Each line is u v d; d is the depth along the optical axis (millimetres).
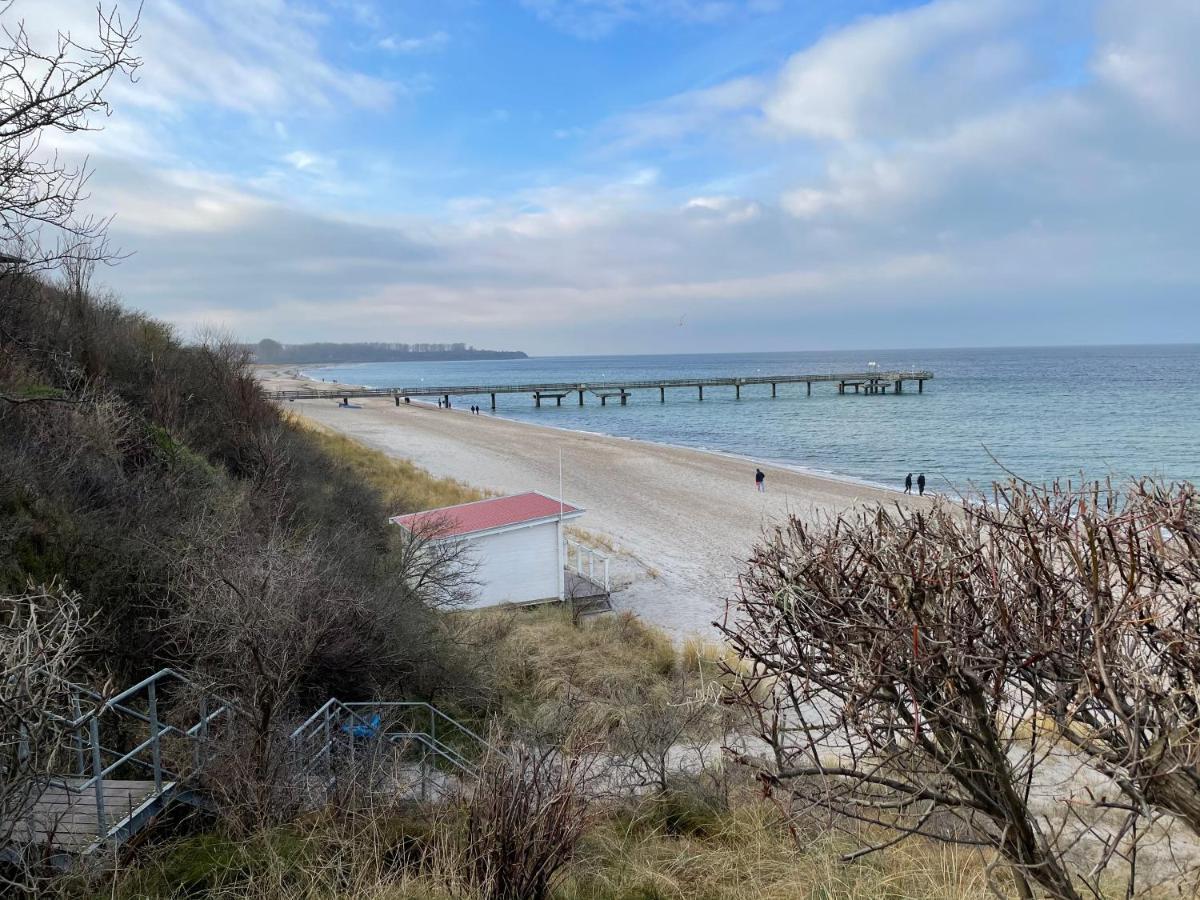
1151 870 5406
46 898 3979
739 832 5762
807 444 49938
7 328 10508
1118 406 71250
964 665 2551
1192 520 2527
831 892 4383
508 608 14875
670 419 70125
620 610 15914
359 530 14477
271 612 5691
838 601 2678
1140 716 2404
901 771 2977
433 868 4418
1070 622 2582
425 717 8992
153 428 12258
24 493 7465
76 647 3943
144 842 4805
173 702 6738
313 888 4172
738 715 7586
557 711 8938
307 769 5766
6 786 3568
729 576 18562
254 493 12305
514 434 53531
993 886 3098
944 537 2734
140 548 7738
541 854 4328
